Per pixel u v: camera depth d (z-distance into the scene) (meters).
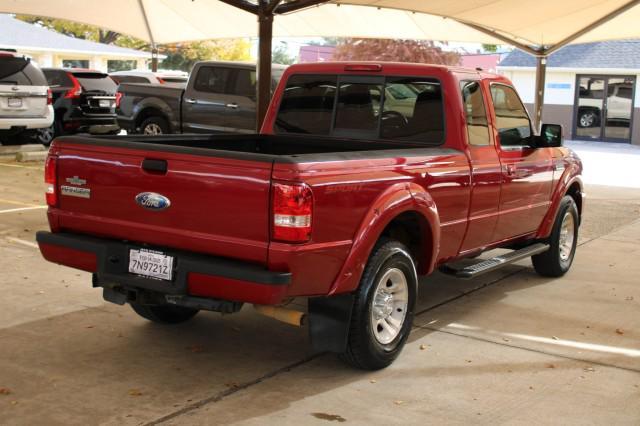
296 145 6.58
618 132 31.12
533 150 6.98
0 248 8.06
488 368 5.25
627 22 15.10
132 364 5.07
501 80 6.62
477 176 6.00
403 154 5.20
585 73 31.50
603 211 12.73
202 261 4.45
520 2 12.74
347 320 4.80
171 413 4.32
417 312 6.54
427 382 4.95
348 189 4.60
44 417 4.22
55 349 5.29
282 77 6.67
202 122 14.73
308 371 5.07
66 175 5.02
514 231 6.90
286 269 4.31
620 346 5.82
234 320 6.13
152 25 17.78
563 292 7.38
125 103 15.60
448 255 5.90
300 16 16.39
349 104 6.33
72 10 16.77
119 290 4.94
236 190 4.38
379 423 4.30
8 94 15.38
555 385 4.98
